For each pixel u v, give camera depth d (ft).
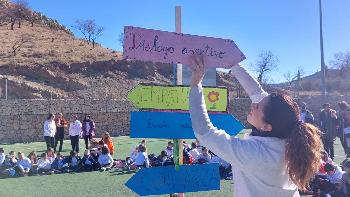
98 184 44.55
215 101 15.96
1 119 103.81
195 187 15.78
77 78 169.17
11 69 157.69
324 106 52.24
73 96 158.61
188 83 15.96
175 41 13.01
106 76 176.86
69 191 40.68
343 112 51.13
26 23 276.82
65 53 199.21
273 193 8.77
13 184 46.14
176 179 15.58
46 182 46.98
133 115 15.33
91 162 56.39
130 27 13.12
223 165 46.57
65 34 270.87
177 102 15.70
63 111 112.88
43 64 169.89
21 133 105.70
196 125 8.89
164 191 15.38
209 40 12.62
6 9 277.03
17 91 138.72
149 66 187.52
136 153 57.82
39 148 87.25
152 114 15.51
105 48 236.43
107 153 57.11
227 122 16.14
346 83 258.98
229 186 40.70
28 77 157.99
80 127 77.15
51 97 142.41
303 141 8.66
